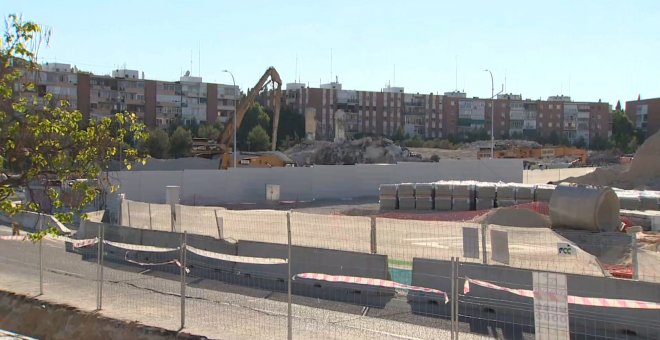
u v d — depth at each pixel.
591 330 11.16
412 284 13.70
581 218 23.33
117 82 108.31
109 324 11.71
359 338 10.80
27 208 9.96
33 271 17.09
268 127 113.75
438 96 142.62
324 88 133.88
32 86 9.62
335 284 14.65
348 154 84.75
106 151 9.95
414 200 36.12
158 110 112.38
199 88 116.31
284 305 13.35
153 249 13.84
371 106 137.75
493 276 12.66
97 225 20.78
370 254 14.37
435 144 122.56
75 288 14.80
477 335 11.03
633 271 12.86
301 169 45.56
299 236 20.64
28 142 9.32
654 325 10.66
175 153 86.44
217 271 17.06
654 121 145.62
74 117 9.59
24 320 12.78
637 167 47.03
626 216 26.31
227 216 22.78
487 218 24.94
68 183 10.26
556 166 77.56
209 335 10.75
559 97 156.88
